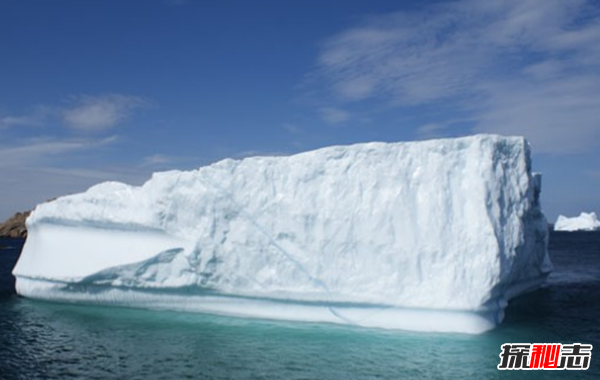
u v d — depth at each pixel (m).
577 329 15.15
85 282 18.12
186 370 11.48
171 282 16.98
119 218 18.03
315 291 15.39
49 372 11.56
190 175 17.19
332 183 15.87
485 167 14.80
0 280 27.72
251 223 16.28
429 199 14.94
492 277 13.84
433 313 14.41
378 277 14.94
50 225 20.09
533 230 20.36
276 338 13.91
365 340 13.59
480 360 11.92
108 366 11.88
